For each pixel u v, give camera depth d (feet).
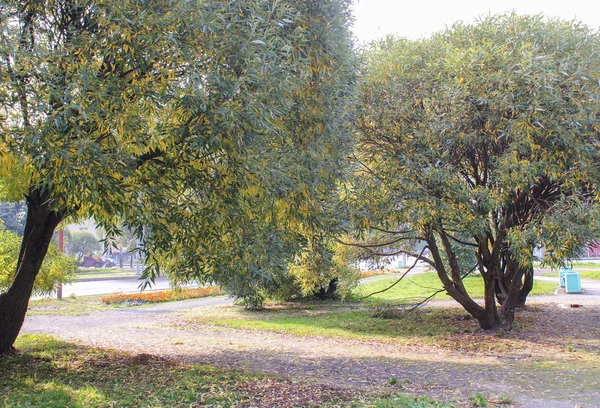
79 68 20.34
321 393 24.48
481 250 46.34
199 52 21.68
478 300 72.54
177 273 26.20
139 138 20.94
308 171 25.80
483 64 36.14
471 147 39.58
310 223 27.58
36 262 33.12
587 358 34.37
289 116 27.27
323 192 29.09
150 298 84.28
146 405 22.00
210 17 21.48
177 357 36.52
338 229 30.76
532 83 34.65
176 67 21.61
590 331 45.88
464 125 37.47
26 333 48.42
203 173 23.29
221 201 22.91
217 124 20.80
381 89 40.98
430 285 101.35
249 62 21.67
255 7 22.41
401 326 52.90
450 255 48.14
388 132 41.73
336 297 83.61
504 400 23.15
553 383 27.09
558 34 38.04
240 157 22.07
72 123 19.12
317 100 27.78
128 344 42.75
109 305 78.59
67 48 21.43
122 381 27.17
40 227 32.55
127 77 21.98
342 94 29.99
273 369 32.04
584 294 79.05
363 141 42.68
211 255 23.70
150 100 21.54
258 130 22.80
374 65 41.55
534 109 33.45
